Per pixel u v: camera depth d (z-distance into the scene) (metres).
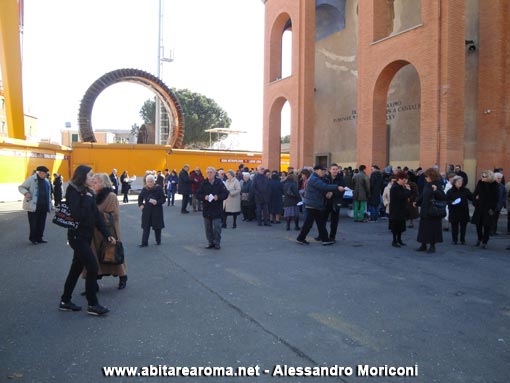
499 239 10.91
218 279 6.88
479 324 4.89
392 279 6.88
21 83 24.12
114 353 4.11
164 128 41.34
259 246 9.84
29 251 9.25
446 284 6.59
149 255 8.82
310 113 23.02
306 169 12.85
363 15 19.08
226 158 33.81
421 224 9.12
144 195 9.84
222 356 4.04
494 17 17.06
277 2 25.22
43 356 4.04
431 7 15.76
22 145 22.25
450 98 15.41
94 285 5.19
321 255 8.80
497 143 17.02
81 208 5.11
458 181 10.05
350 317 5.11
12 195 21.34
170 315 5.18
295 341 4.38
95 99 32.31
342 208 17.20
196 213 17.69
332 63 26.55
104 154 30.28
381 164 18.53
